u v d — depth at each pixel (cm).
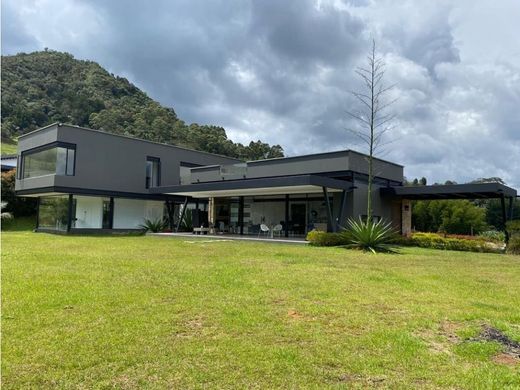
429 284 746
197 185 1994
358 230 1396
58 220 2405
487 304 601
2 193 2788
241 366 354
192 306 537
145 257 1031
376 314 526
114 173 2461
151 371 340
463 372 354
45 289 613
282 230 2067
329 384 326
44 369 340
